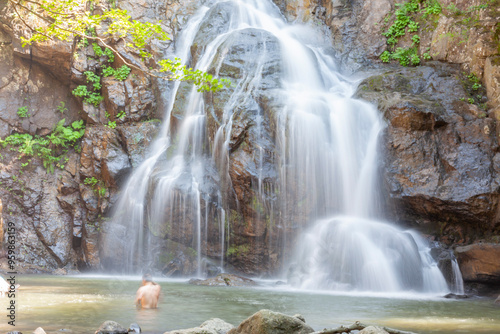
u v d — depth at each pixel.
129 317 7.79
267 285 14.69
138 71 21.83
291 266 15.41
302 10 23.97
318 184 16.42
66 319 7.38
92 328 6.64
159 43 22.36
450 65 18.88
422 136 16.09
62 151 22.23
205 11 24.05
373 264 13.95
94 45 22.14
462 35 18.86
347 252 14.33
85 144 20.95
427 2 21.14
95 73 22.41
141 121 21.44
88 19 13.73
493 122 15.96
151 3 23.61
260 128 17.08
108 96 21.56
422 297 12.48
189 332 5.82
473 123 16.06
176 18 23.58
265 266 16.45
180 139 19.34
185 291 12.27
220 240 17.09
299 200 16.27
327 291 13.45
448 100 17.19
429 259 14.83
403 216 16.05
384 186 16.09
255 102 17.77
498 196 14.84
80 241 20.39
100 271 19.19
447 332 6.98
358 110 17.28
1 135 21.47
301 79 19.48
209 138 18.19
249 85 18.42
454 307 10.32
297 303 10.21
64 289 12.18
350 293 12.92
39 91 22.55
